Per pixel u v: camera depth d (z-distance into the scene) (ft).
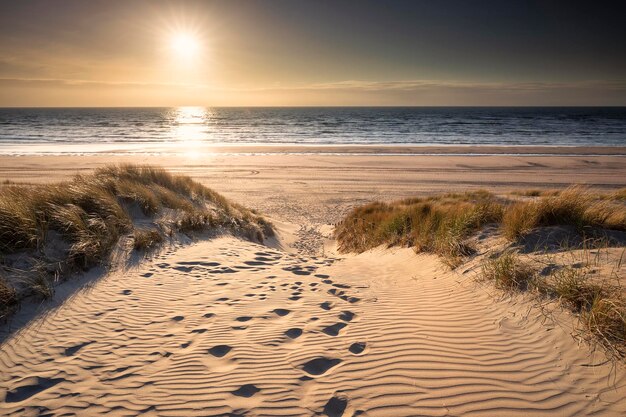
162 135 212.64
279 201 66.23
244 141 180.45
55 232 20.75
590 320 11.28
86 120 386.93
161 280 19.12
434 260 22.22
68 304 15.76
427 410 8.98
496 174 88.94
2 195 23.31
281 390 9.89
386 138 193.77
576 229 20.26
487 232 23.07
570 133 217.15
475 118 423.64
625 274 13.58
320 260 26.84
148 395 9.79
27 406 9.42
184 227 29.84
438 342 12.23
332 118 446.60
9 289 15.16
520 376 10.10
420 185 78.38
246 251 26.89
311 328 13.67
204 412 9.10
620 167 96.63
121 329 13.66
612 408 8.64
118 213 25.88
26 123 316.40
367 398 9.47
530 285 14.65
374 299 17.02
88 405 9.42
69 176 78.07
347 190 74.59
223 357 11.65
